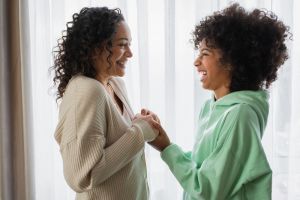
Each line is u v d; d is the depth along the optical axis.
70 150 0.96
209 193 0.96
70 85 1.03
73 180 0.97
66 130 0.98
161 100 1.64
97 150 0.95
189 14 1.62
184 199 1.14
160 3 1.62
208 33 1.03
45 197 1.76
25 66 1.68
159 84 1.64
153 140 1.11
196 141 1.15
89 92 0.98
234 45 0.99
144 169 1.18
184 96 1.65
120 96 1.19
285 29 1.07
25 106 1.69
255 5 1.55
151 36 1.63
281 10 1.56
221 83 1.07
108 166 0.97
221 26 1.00
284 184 1.61
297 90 1.57
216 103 1.06
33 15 1.69
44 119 1.73
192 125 1.65
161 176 1.68
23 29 1.67
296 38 1.55
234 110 0.97
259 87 1.06
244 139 0.94
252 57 1.00
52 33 1.68
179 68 1.64
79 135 0.95
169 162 1.07
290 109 1.58
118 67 1.11
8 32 1.66
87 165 0.94
